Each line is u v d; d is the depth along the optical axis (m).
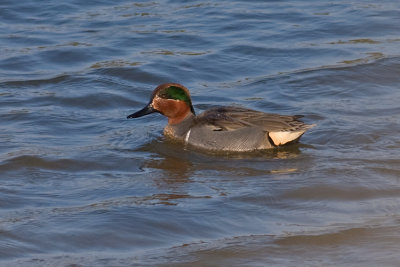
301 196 12.73
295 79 19.27
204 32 22.81
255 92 18.67
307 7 24.77
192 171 14.16
